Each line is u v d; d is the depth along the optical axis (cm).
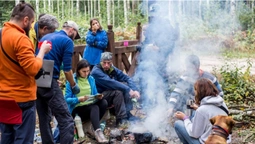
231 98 595
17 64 298
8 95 300
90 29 580
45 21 374
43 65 346
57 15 1697
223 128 307
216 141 302
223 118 313
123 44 716
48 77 349
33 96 313
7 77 300
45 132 383
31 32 427
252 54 1352
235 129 473
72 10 2381
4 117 307
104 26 2052
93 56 577
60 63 369
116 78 510
